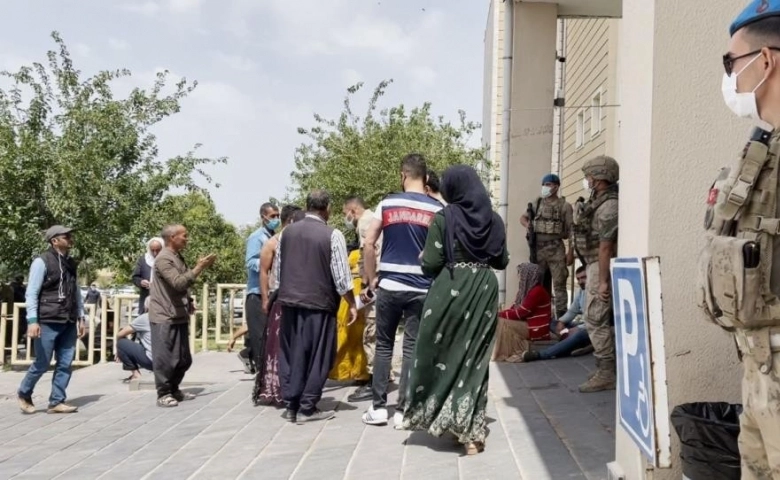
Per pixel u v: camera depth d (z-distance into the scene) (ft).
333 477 15.42
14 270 46.37
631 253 11.96
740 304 7.20
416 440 17.72
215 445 19.01
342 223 49.08
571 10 33.88
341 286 20.74
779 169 7.18
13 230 44.19
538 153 33.04
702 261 7.88
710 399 11.04
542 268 30.48
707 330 11.07
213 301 47.93
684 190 11.14
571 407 19.67
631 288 9.62
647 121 11.32
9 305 44.88
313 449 17.88
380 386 19.92
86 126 46.16
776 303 7.14
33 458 19.22
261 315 27.96
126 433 21.49
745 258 7.11
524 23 32.83
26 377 25.98
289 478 15.62
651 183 11.16
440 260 16.11
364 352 24.48
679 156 11.14
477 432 15.90
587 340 28.27
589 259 21.70
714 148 11.14
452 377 15.99
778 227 7.09
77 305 26.61
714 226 7.76
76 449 19.86
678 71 11.16
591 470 14.29
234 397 26.22
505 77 33.12
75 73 46.80
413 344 18.93
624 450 12.10
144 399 27.84
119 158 46.50
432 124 51.78
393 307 19.07
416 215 18.74
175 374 25.94
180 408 25.05
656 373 8.77
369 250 19.57
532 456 15.52
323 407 22.52
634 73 11.99
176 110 48.24
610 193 21.25
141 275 34.53
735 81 7.79
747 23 7.72
